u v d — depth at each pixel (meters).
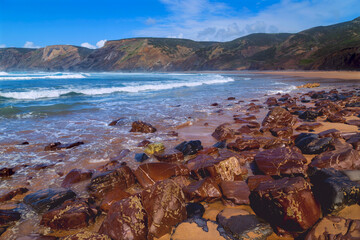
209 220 2.76
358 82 26.83
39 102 13.09
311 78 35.16
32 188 3.71
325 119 8.09
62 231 2.71
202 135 6.63
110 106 11.91
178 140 6.16
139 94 17.73
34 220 2.90
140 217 2.53
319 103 10.99
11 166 4.54
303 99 13.18
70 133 6.98
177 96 16.34
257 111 10.08
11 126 7.72
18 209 3.11
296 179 2.93
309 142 4.96
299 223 2.45
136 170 3.93
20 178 4.04
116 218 2.52
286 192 2.68
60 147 5.60
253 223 2.65
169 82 28.45
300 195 2.66
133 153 5.23
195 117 9.11
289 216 2.49
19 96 14.59
